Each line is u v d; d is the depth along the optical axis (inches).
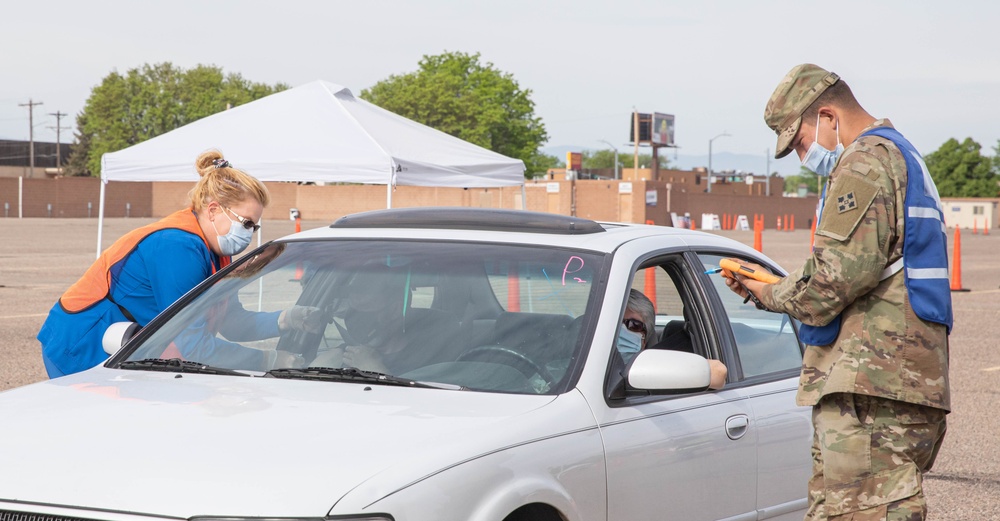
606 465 156.7
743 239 2224.4
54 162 5915.4
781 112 167.0
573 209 3420.3
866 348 154.9
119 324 200.2
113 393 161.2
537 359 166.4
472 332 173.6
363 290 185.9
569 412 156.2
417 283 184.1
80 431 142.9
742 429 186.5
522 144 3981.3
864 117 163.9
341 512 124.2
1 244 1480.1
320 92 572.7
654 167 4800.7
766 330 212.7
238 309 191.3
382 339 176.4
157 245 218.5
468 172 575.8
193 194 223.3
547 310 174.1
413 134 585.0
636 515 162.4
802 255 1534.2
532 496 142.3
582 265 181.3
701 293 198.7
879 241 152.1
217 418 146.1
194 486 126.6
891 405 155.6
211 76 4537.4
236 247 225.9
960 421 410.6
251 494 125.2
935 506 294.5
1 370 458.6
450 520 131.6
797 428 200.5
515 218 198.7
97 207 3412.9
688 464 173.2
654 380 163.6
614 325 171.5
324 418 146.1
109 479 129.2
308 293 190.7
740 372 196.2
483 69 4035.4
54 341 220.7
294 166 529.7
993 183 5590.6
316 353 177.6
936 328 155.6
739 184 5211.6
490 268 183.0
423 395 158.1
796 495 201.2
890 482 156.1
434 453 135.9
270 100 578.2
